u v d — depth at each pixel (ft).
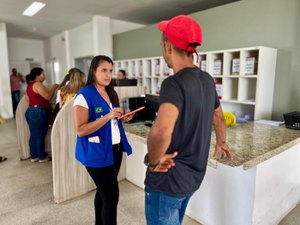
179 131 3.20
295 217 7.19
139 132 7.39
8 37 31.81
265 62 10.32
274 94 11.35
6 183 9.45
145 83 16.83
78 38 25.36
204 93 3.32
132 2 16.60
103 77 5.30
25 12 19.38
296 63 10.52
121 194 8.52
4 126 19.71
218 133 4.37
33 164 11.47
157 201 3.63
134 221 7.00
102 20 20.52
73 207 7.76
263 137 6.71
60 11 18.93
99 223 5.82
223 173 6.07
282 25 10.81
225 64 11.35
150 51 18.16
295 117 7.64
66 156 7.94
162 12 19.07
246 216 5.75
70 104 7.81
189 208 7.04
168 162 3.28
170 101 2.97
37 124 11.16
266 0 11.25
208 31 14.02
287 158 6.83
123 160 9.48
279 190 6.72
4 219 7.12
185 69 3.26
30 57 34.24
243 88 11.13
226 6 12.96
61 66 30.14
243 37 12.35
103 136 5.23
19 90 26.86
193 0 16.12
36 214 7.37
